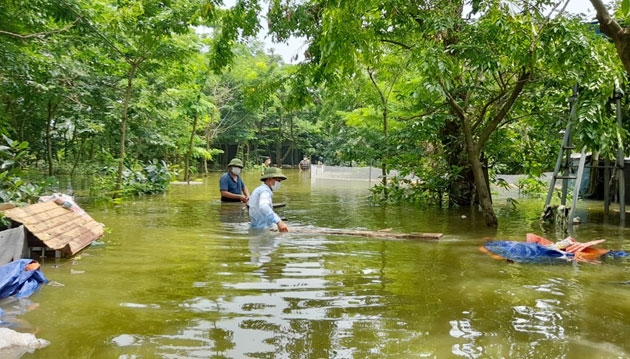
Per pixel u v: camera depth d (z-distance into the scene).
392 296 3.63
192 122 22.59
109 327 2.92
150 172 14.28
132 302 3.41
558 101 8.75
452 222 8.12
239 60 29.39
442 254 5.26
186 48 12.67
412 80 11.22
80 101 13.44
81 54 12.70
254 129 38.59
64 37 11.38
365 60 6.85
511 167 11.69
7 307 3.28
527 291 3.82
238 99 32.47
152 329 2.89
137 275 4.17
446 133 10.91
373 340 2.76
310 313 3.21
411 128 10.95
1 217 4.73
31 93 11.94
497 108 9.15
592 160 11.84
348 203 11.23
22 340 2.66
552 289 3.89
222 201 10.37
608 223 8.18
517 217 8.99
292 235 6.37
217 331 2.88
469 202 10.77
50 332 2.83
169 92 17.36
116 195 11.80
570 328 2.99
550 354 2.59
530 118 10.16
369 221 8.12
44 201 6.11
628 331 2.95
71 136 18.28
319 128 39.59
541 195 13.69
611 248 5.85
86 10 10.20
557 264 4.84
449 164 10.97
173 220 7.71
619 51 3.70
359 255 5.13
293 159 46.12
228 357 2.51
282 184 18.36
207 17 9.31
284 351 2.59
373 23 7.96
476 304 3.46
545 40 6.53
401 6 7.77
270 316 3.14
